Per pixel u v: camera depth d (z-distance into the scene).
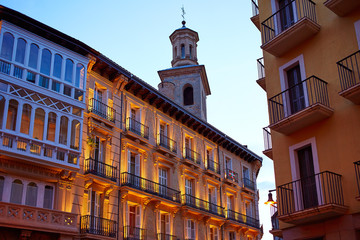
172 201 29.28
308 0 17.83
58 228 20.56
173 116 33.00
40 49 21.95
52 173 21.66
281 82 18.64
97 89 26.56
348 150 15.27
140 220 26.61
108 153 25.72
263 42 19.94
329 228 15.16
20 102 20.33
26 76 20.92
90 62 25.30
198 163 34.09
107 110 26.34
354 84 15.02
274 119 17.92
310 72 17.42
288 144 17.69
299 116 16.38
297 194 16.58
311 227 15.91
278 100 18.55
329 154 15.87
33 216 19.83
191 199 31.88
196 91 41.47
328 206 14.44
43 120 21.08
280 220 16.31
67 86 22.78
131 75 28.19
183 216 30.52
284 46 18.45
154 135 30.33
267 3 20.59
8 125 19.64
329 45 16.98
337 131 15.82
